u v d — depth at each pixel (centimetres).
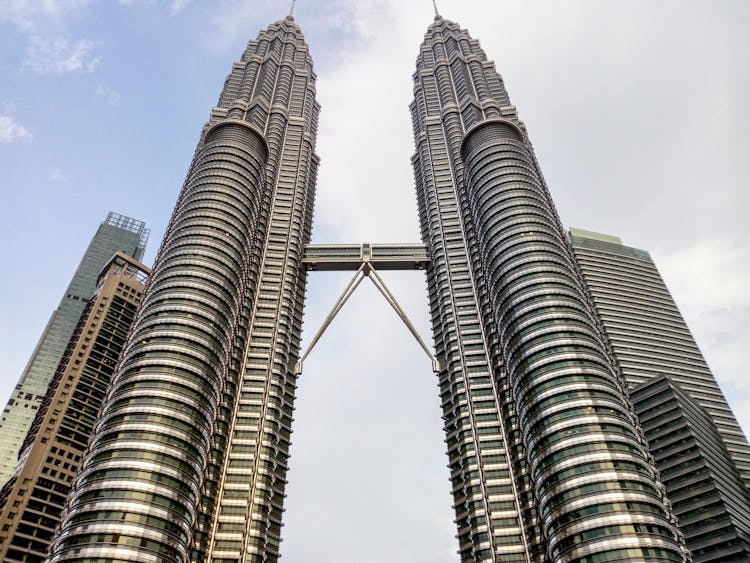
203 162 16575
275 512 13200
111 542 8900
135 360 11656
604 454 10144
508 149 16675
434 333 16700
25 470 15062
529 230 14388
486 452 13250
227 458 13100
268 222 18688
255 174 16825
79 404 16888
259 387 14550
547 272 13375
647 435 15775
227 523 12081
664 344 19300
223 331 12962
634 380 17950
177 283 13175
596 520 9400
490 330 15100
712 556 13562
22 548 13875
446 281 17038
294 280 17612
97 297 19375
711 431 16512
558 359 11712
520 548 11725
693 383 18438
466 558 12550
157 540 9206
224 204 15275
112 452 10056
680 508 14475
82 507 9381
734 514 14125
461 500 13250
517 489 12500
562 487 10062
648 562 8800
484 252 15175
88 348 18050
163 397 10969
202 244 14112
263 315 16162
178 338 12038
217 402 12094
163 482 9869
